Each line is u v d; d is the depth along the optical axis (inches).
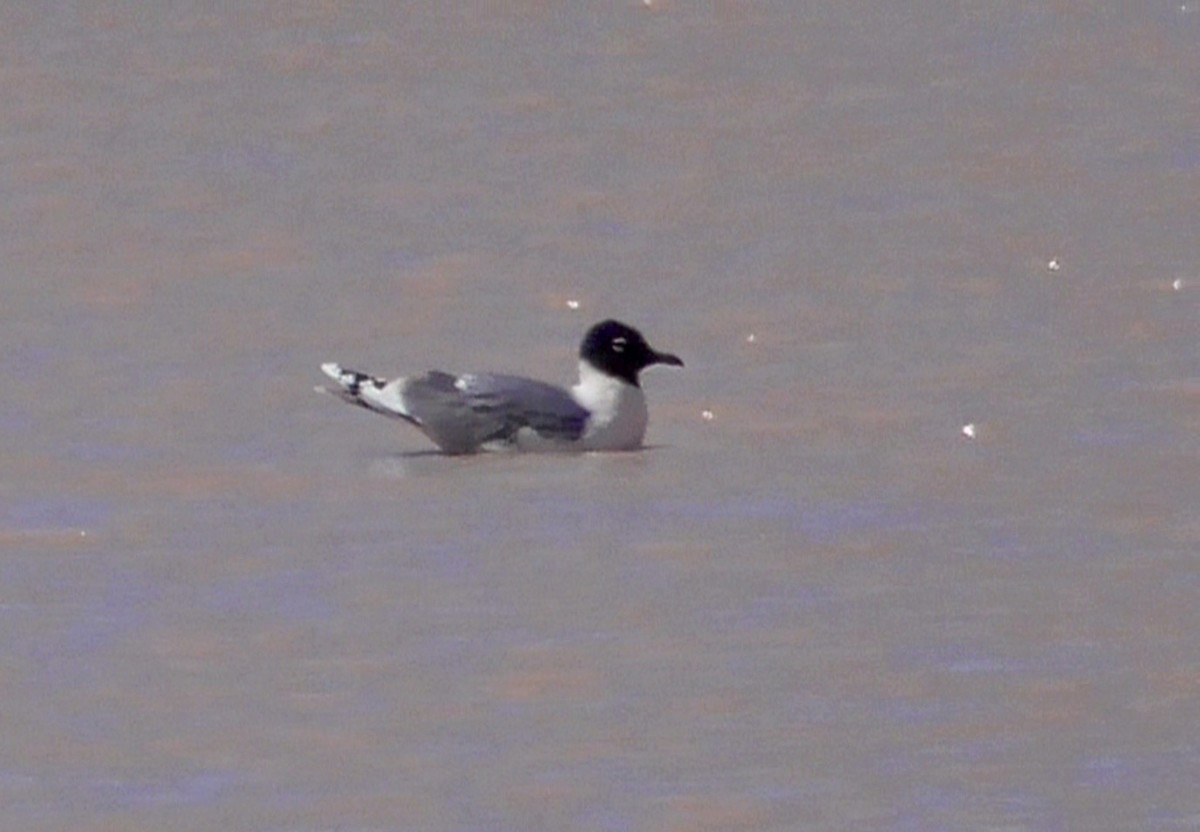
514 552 737.6
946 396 892.0
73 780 586.9
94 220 1218.0
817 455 828.6
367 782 581.9
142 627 682.2
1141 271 1063.6
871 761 584.4
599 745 598.2
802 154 1323.8
